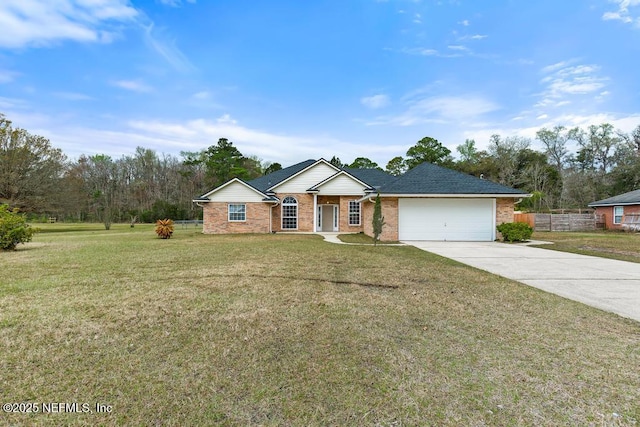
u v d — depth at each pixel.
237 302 5.04
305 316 4.41
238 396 2.52
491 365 3.03
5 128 25.08
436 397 2.51
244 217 21.58
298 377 2.81
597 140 41.31
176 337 3.68
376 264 8.61
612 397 2.50
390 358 3.17
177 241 15.23
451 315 4.48
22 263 8.67
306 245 13.33
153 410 2.34
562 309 4.77
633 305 4.99
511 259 9.73
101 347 3.41
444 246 13.35
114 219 48.66
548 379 2.77
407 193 15.40
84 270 7.66
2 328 3.93
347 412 2.32
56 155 27.80
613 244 14.03
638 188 34.19
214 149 48.72
